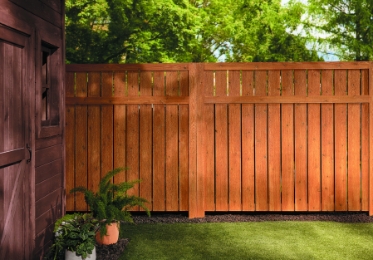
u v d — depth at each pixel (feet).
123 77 21.39
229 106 21.42
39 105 14.35
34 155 13.91
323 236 18.45
